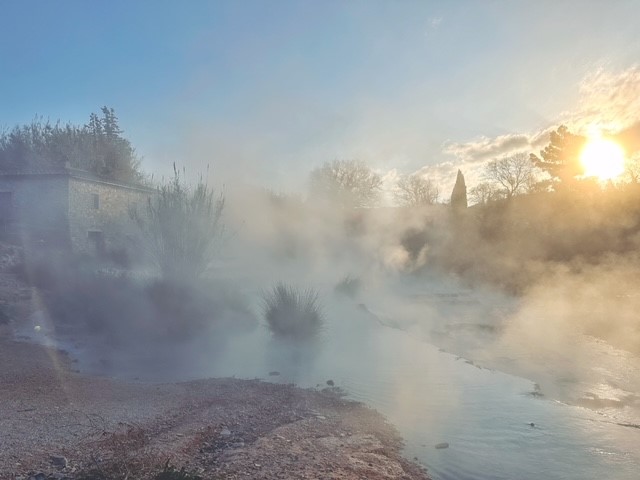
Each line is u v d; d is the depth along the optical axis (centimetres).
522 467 662
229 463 631
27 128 4728
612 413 872
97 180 3450
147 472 584
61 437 694
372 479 599
